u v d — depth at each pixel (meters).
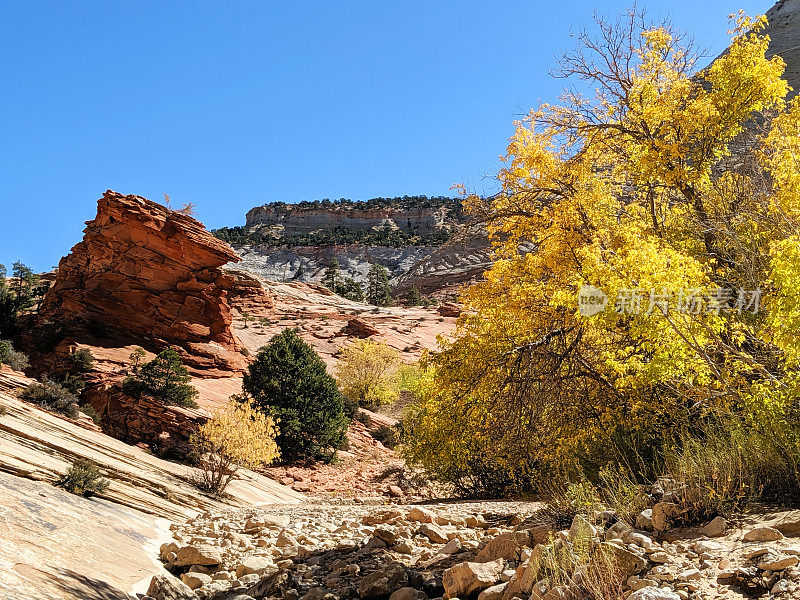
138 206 36.47
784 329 5.36
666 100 11.34
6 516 4.84
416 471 20.39
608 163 12.27
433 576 4.65
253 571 5.68
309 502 16.11
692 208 10.48
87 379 27.36
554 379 9.67
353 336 56.09
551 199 11.69
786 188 7.85
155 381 23.86
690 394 7.35
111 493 8.68
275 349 25.98
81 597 3.67
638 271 6.23
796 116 9.98
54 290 36.50
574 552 3.67
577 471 7.71
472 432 11.10
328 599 4.43
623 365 7.20
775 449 4.65
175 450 20.34
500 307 10.41
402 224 190.25
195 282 36.38
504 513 6.98
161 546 6.75
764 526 3.75
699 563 3.36
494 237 11.84
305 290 77.44
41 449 9.34
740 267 8.70
